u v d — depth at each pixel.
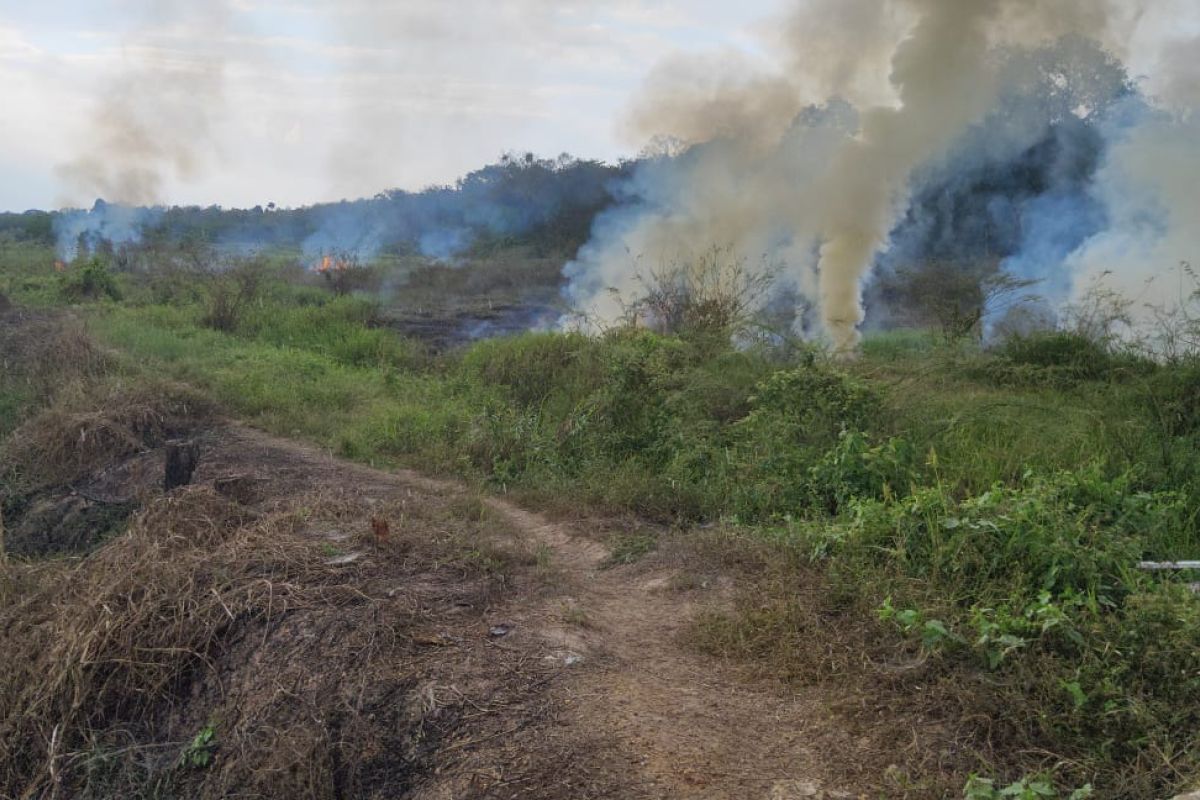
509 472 7.89
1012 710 3.70
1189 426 7.28
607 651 4.53
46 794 4.48
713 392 8.51
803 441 7.08
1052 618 3.97
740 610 4.80
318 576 5.09
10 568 6.20
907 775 3.48
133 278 23.30
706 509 6.63
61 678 4.73
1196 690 3.72
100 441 9.20
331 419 9.80
